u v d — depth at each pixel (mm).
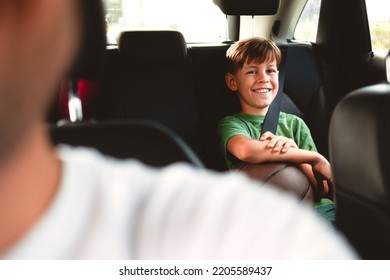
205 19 2400
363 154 789
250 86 1968
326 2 2320
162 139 700
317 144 2264
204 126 2078
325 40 2334
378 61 2117
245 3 2082
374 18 2180
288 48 2252
